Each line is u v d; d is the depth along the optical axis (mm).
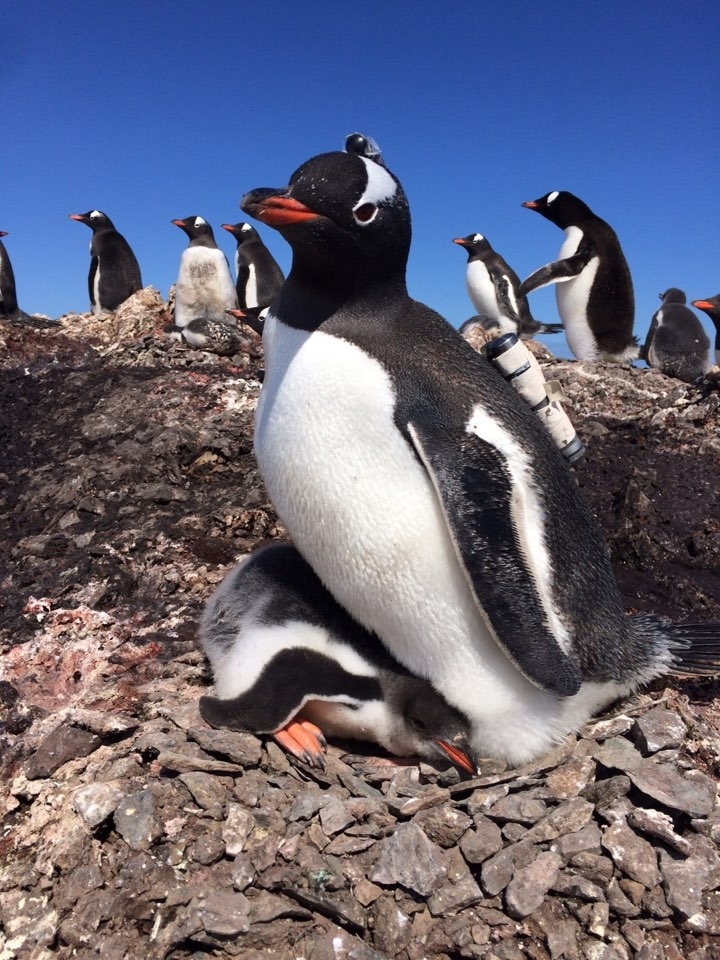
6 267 2711
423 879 542
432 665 641
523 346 717
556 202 2434
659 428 1607
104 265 3229
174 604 965
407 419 589
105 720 683
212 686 770
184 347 1974
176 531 1106
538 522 616
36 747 697
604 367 1904
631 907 542
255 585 713
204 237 2607
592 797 604
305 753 639
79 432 1524
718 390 1636
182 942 523
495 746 656
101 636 884
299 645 654
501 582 572
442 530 596
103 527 1136
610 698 692
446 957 531
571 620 631
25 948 530
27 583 1021
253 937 525
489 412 620
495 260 3080
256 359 1941
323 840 568
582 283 2381
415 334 634
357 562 622
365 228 603
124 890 542
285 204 584
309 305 630
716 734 711
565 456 739
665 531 1105
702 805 590
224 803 596
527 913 539
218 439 1338
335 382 598
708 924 537
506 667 624
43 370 1985
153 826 573
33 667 833
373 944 532
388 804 600
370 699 656
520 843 564
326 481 606
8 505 1244
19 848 598
